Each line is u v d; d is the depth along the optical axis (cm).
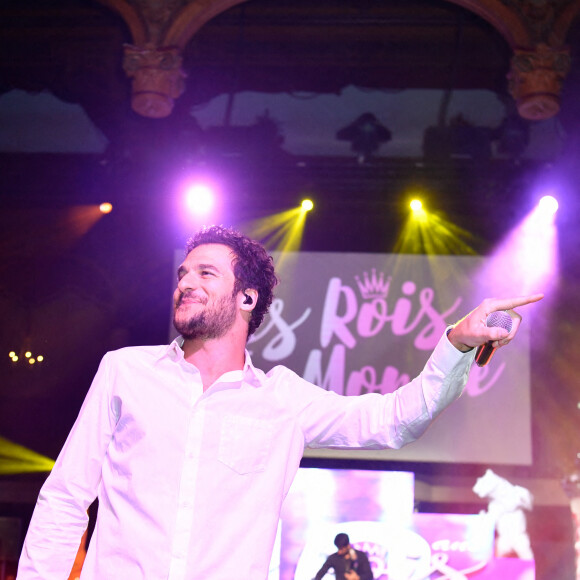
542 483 714
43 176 751
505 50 697
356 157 735
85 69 739
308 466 737
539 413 729
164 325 762
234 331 167
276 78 728
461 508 713
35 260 783
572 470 712
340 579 641
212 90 734
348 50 712
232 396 160
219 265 168
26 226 783
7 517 752
